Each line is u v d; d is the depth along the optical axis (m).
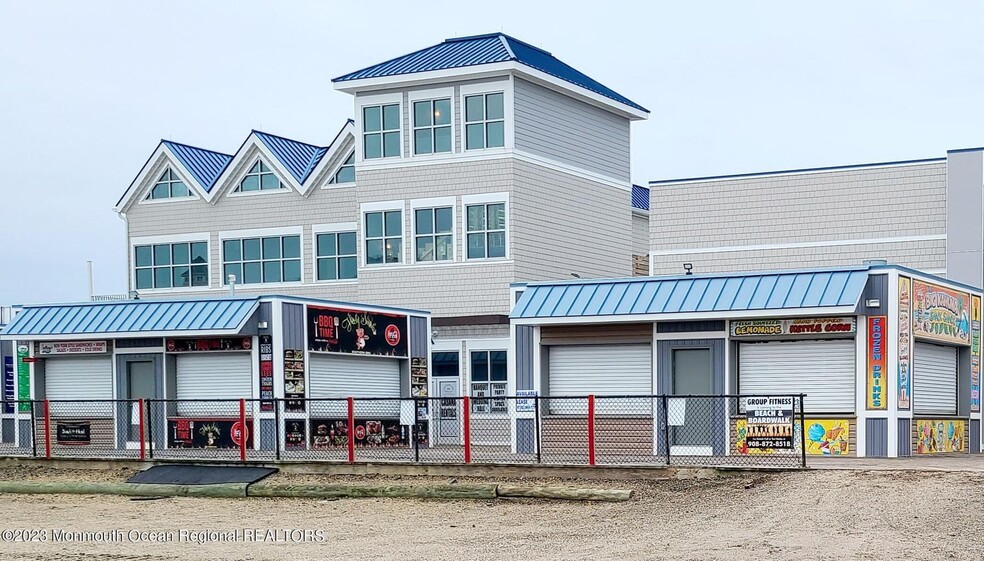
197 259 50.56
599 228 48.72
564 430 31.88
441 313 44.75
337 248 48.06
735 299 30.77
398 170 45.66
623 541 20.89
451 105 45.00
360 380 38.12
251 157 49.75
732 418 28.44
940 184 42.19
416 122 45.56
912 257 42.44
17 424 35.84
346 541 22.02
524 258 44.22
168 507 26.95
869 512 21.50
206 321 35.00
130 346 36.75
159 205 51.34
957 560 18.14
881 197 43.06
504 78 44.16
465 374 44.31
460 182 44.72
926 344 32.34
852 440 29.92
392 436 36.19
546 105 45.97
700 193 45.75
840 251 43.53
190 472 29.97
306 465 29.28
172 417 35.16
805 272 30.73
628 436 30.83
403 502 26.20
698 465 25.97
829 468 25.34
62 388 38.09
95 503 27.84
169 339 36.16
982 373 35.56
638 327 32.03
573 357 33.03
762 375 31.12
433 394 44.69
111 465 31.42
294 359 35.19
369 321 38.22
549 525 22.94
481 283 44.16
